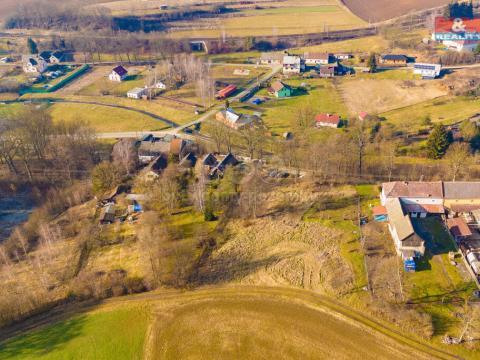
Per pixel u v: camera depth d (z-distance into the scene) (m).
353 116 168.75
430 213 102.81
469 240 95.06
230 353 75.31
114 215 115.00
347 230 102.31
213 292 88.81
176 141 144.50
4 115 184.38
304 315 81.56
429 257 91.69
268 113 177.75
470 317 77.50
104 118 184.00
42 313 87.00
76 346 78.56
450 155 128.00
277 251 98.56
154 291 90.25
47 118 153.38
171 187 118.94
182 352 76.19
